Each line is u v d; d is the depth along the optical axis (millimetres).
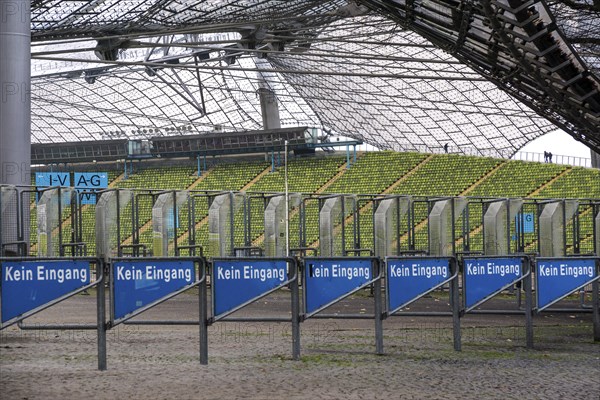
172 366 14453
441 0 24906
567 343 19109
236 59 89625
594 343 19203
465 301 17547
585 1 31500
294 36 64500
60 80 94000
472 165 90312
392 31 57969
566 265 18625
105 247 34531
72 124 110500
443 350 17328
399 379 13531
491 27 23656
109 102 102125
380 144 103000
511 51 24172
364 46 80250
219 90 97812
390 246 36438
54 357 15391
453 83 87500
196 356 15852
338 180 92375
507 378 13906
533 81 27891
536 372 14617
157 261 14320
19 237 31125
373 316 16609
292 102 100500
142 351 16516
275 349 17094
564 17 33781
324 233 37312
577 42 33469
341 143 93312
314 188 91812
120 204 35312
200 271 14820
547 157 88938
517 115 84688
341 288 15984
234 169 98688
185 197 37438
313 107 98375
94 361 14945
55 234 34781
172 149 98500
